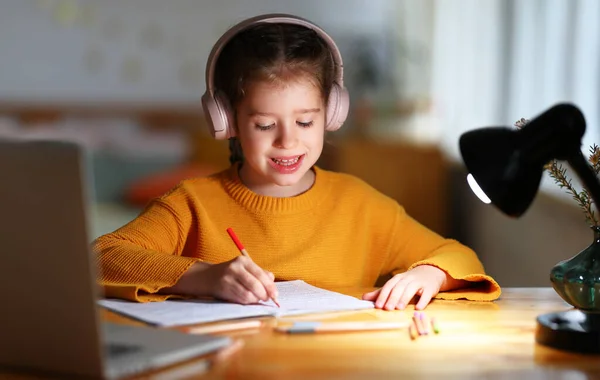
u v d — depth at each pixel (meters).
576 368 1.02
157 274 1.36
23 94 5.48
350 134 5.07
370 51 5.53
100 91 5.54
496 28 4.12
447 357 1.06
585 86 2.91
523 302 1.38
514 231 3.36
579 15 2.93
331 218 1.66
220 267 1.33
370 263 1.71
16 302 0.97
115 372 0.94
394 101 5.32
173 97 5.59
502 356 1.07
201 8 5.55
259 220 1.62
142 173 5.08
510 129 1.17
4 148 0.94
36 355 0.98
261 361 1.03
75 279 0.93
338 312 1.29
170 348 1.02
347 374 0.98
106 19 5.50
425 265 1.45
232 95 1.50
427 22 5.54
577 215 2.41
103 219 4.12
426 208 4.62
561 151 1.14
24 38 5.44
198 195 1.64
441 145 4.82
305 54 1.48
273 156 1.50
